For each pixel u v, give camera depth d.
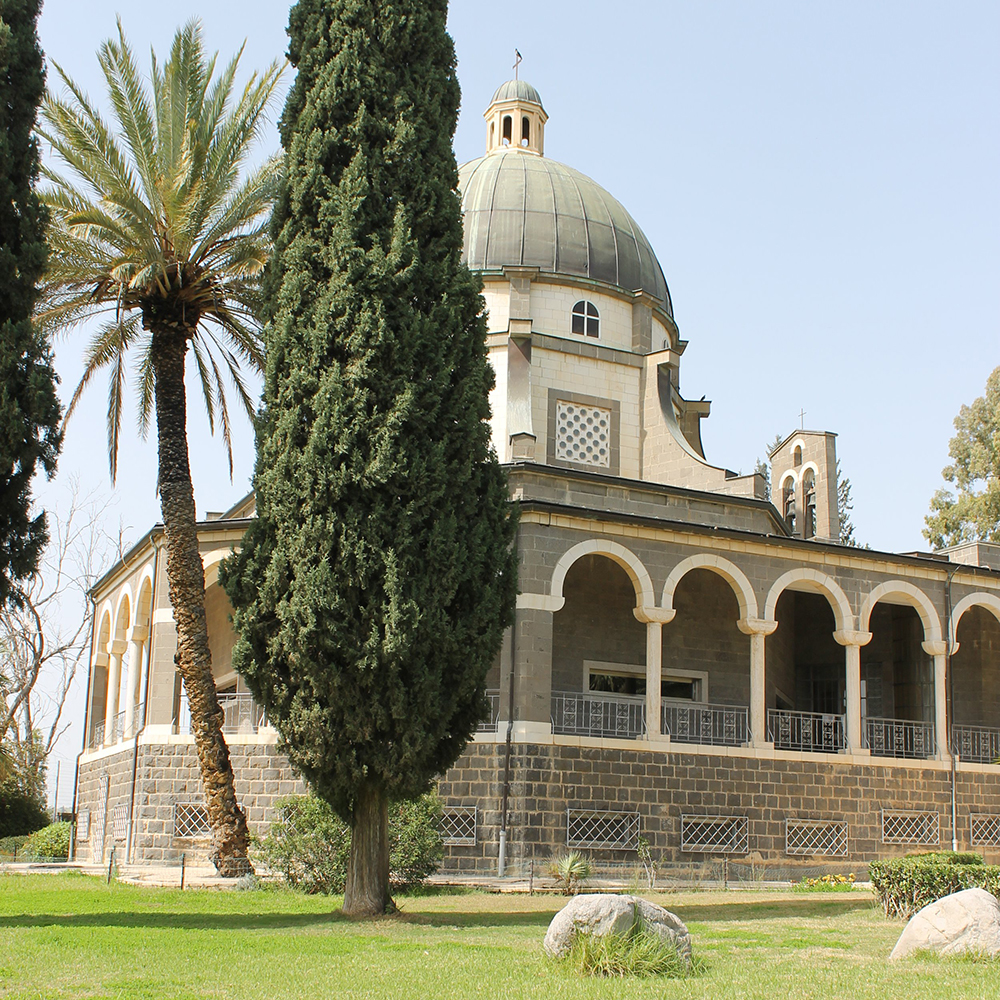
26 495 16.03
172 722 26.83
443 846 21.98
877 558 27.81
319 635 16.20
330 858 20.19
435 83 18.77
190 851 25.61
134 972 11.08
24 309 16.25
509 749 23.22
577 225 32.38
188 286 22.06
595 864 23.25
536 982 10.54
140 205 20.81
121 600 32.47
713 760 25.00
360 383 16.80
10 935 13.61
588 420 30.64
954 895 12.66
